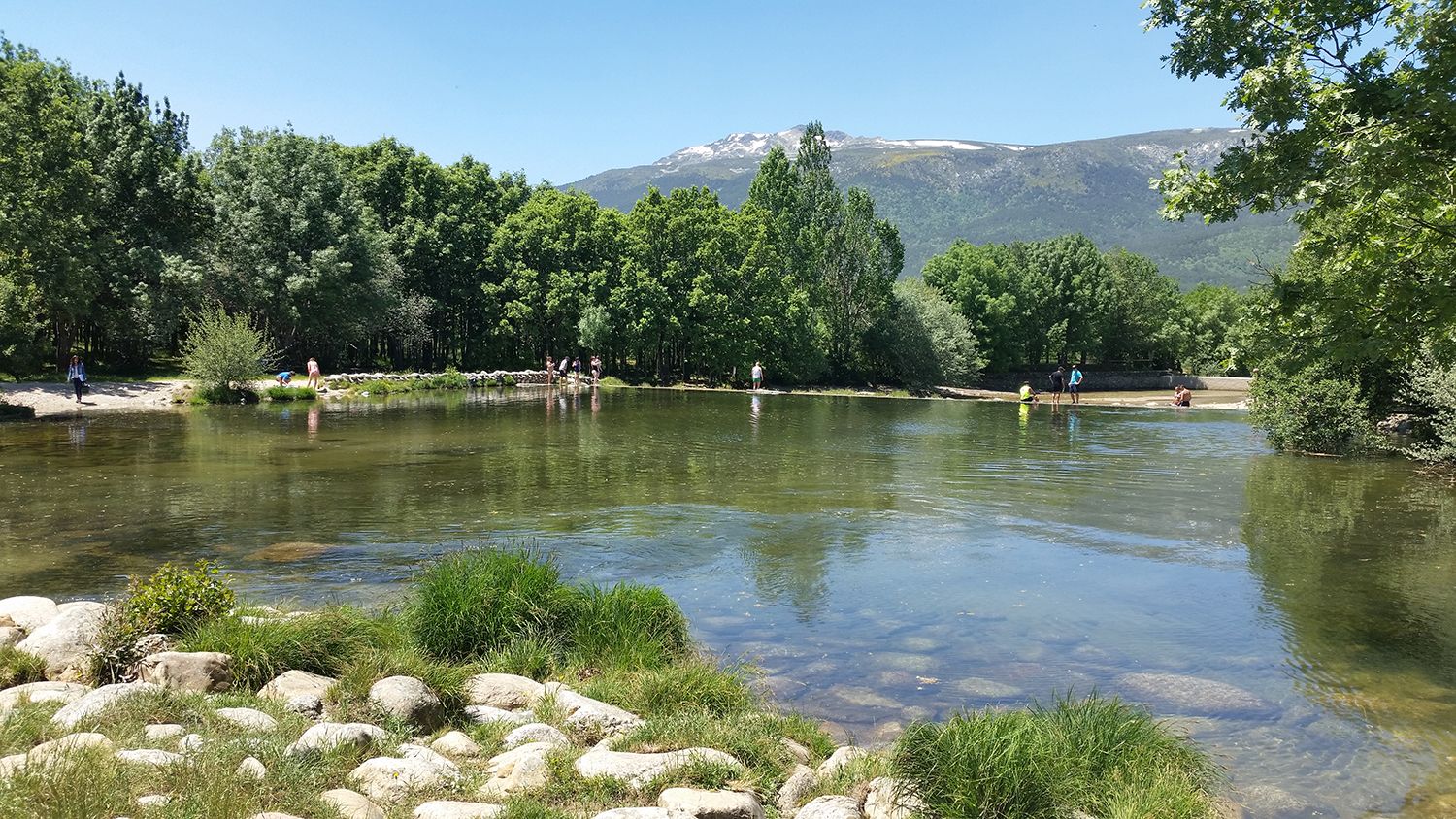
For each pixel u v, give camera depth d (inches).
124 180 1823.3
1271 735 271.9
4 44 1823.3
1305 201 358.0
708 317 2600.9
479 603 329.1
